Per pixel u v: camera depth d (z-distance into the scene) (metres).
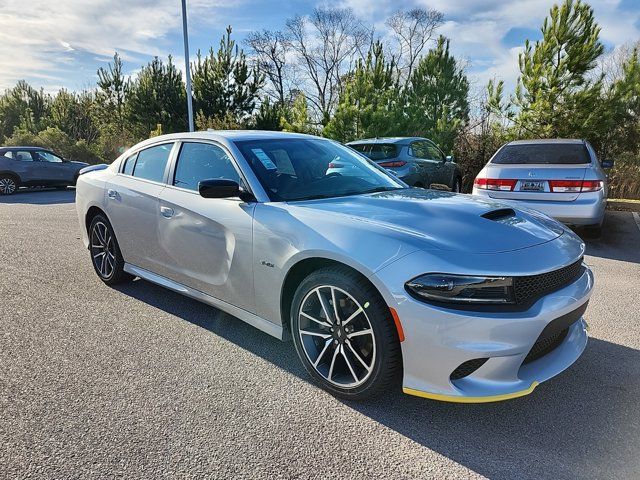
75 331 3.50
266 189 3.11
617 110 12.82
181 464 2.10
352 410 2.55
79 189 4.72
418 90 19.41
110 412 2.48
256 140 3.54
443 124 14.55
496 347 2.21
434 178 9.20
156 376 2.87
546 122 13.01
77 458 2.13
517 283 2.27
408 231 2.49
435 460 2.16
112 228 4.29
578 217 6.21
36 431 2.31
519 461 2.15
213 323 3.68
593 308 4.12
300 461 2.14
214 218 3.21
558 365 2.51
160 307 4.00
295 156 3.51
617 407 2.59
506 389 2.27
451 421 2.46
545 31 13.04
